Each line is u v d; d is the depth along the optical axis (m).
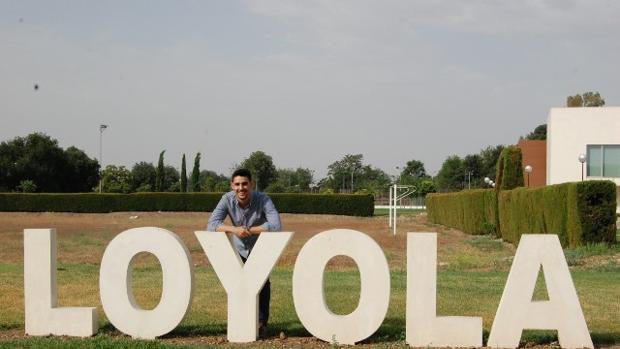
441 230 36.69
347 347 7.00
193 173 76.88
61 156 80.88
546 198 20.58
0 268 14.71
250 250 7.75
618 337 7.41
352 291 10.97
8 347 6.75
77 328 7.49
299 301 7.21
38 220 48.00
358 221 48.47
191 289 7.36
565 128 38.28
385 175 111.31
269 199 7.82
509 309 6.90
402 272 14.90
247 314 7.28
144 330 7.38
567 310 6.84
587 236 18.48
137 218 51.03
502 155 27.41
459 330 6.98
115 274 7.43
